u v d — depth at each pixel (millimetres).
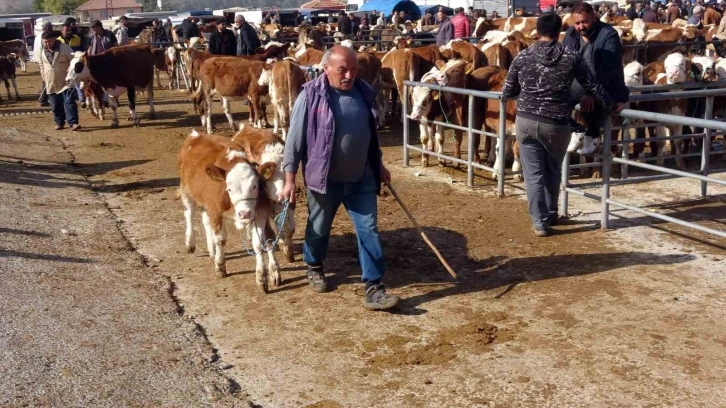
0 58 20797
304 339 5391
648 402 4383
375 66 14367
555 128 7059
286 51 17422
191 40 22250
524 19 22031
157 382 4730
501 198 9047
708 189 9164
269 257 6344
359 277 6570
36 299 5957
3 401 4418
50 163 11812
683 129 10609
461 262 6863
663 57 17594
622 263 6645
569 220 8031
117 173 11141
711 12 24156
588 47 7410
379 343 5277
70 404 4438
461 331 5387
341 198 5973
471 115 9375
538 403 4414
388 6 41156
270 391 4680
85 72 14805
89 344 5227
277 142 6840
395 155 12062
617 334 5262
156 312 5863
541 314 5656
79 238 7699
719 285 6066
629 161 7371
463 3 43125
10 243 7199
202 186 6434
